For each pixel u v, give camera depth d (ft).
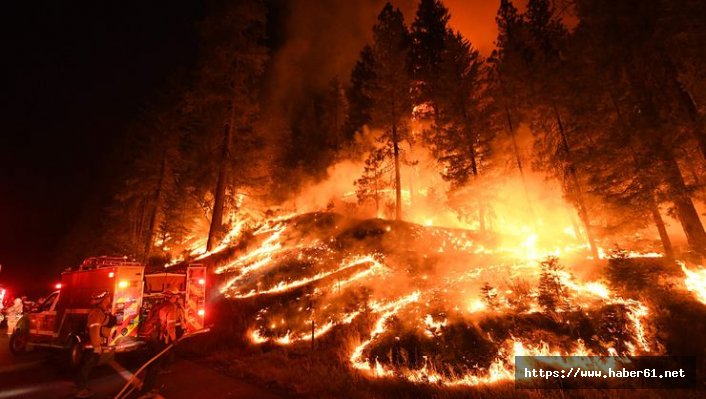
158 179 94.63
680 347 23.70
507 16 73.87
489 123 67.77
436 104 81.15
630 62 45.34
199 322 38.29
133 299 31.27
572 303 29.25
